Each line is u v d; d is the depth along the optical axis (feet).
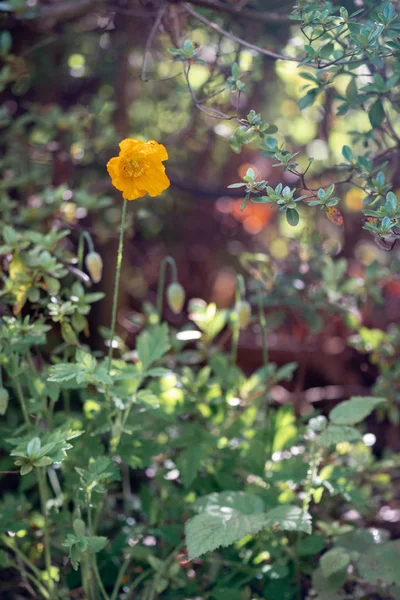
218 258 17.06
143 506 8.62
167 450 9.03
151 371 7.52
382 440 12.76
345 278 13.19
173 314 16.16
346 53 7.02
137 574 8.54
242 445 8.91
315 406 13.74
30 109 11.96
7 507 8.41
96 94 13.14
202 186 13.42
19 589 8.76
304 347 12.01
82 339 13.26
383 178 6.96
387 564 7.39
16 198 12.23
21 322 8.19
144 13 10.03
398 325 10.44
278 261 11.95
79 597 8.11
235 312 9.35
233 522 7.06
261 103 13.25
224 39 10.42
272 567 7.89
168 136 13.70
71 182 11.69
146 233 15.61
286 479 8.27
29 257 7.92
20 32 11.77
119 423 7.51
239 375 9.23
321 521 8.88
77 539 6.57
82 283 12.94
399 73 7.38
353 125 12.71
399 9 7.26
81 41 12.65
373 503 9.59
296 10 6.95
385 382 10.00
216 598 7.84
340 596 7.68
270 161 15.35
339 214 6.25
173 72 12.75
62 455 6.55
